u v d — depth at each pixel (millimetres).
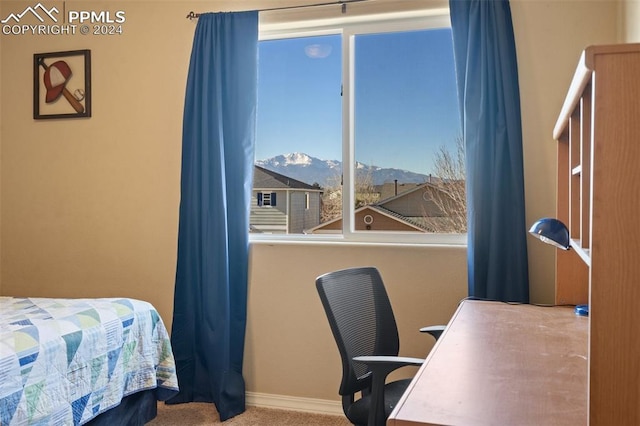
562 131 2035
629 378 918
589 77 1058
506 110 2586
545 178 2643
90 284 3336
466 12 2676
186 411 2936
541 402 1131
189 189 3021
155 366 2527
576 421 1035
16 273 3477
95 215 3328
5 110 3482
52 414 1884
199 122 3004
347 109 3000
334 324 1865
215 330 2914
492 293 2566
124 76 3268
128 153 3264
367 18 2912
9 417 1723
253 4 3055
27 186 3451
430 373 1326
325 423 2807
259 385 3045
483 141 2607
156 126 3211
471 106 2633
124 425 2340
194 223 2992
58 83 3379
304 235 3098
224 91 2996
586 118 1229
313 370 2967
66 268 3381
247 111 2969
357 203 3008
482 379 1280
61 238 3393
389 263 2852
